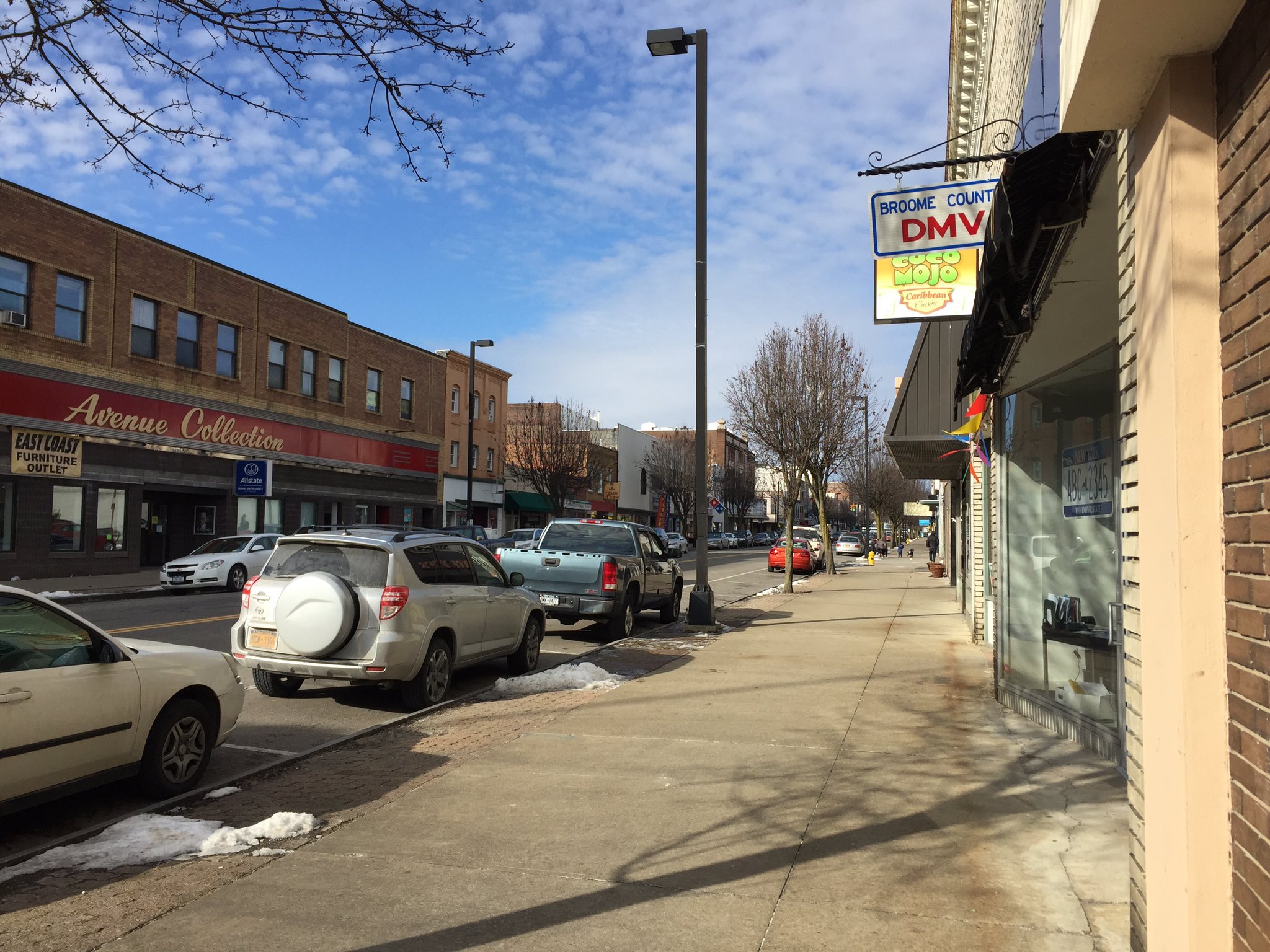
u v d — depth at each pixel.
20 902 4.09
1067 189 4.75
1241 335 2.80
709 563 44.44
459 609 9.14
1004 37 11.30
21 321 22.72
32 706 4.81
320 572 8.23
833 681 9.74
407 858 4.62
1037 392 8.10
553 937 3.75
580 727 7.59
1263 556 2.60
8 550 22.52
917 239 8.29
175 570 21.30
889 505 75.81
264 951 3.63
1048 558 7.89
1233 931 2.81
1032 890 4.21
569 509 58.69
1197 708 2.94
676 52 14.73
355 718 8.19
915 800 5.55
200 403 28.62
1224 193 2.96
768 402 25.08
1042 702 7.55
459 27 4.53
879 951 3.63
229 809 5.54
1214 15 2.85
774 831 5.02
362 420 37.44
